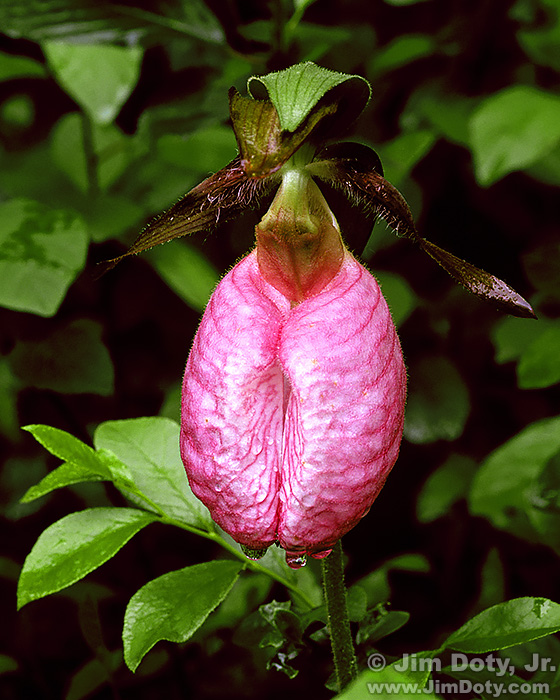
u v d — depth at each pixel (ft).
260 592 1.82
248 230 1.70
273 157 1.47
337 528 1.45
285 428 1.46
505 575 1.93
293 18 1.82
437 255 1.53
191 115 1.84
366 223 1.55
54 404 1.93
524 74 1.93
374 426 1.46
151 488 1.61
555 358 1.83
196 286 1.84
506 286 1.53
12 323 1.90
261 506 1.46
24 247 1.76
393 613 1.64
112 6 1.78
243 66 1.84
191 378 1.48
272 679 1.84
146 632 1.54
